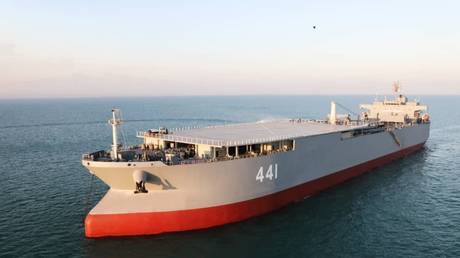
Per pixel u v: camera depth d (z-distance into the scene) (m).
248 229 37.75
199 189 36.56
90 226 35.22
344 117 73.00
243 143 39.44
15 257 31.78
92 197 48.22
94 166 34.38
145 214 35.50
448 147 87.00
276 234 36.69
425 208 43.91
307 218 40.75
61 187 53.09
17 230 37.47
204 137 44.06
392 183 54.53
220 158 38.69
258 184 40.47
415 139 78.00
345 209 43.56
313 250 33.59
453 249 33.53
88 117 196.62
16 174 61.53
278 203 43.53
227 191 38.00
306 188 47.59
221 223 38.34
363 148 58.91
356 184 54.03
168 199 35.94
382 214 42.00
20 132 126.25
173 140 41.91
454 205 44.88
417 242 35.06
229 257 32.12
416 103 86.12
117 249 33.22
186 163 35.69
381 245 34.53
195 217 36.84
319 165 49.22
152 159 36.66
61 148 89.88
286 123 64.56
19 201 46.75
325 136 49.41
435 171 61.94
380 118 79.44
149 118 189.88
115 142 36.16
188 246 33.91
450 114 195.12
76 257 31.83
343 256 32.59
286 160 43.44
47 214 41.97
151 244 34.16
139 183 34.00
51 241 34.88
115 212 35.38
